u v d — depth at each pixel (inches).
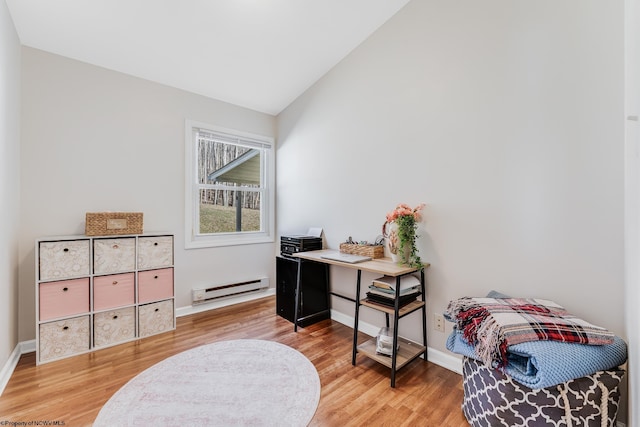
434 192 81.2
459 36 75.8
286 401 63.1
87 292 84.8
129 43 89.5
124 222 91.6
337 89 109.9
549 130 61.3
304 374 73.5
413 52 86.0
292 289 109.0
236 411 59.9
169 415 58.6
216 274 124.5
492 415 51.0
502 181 68.3
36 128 86.4
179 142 114.7
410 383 70.5
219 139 126.6
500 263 68.9
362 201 101.5
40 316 77.7
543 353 45.0
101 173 97.6
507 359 49.3
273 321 109.4
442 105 79.3
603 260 55.3
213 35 90.2
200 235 122.6
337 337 96.0
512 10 66.6
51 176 89.0
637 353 42.3
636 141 43.6
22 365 76.9
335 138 111.3
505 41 67.7
